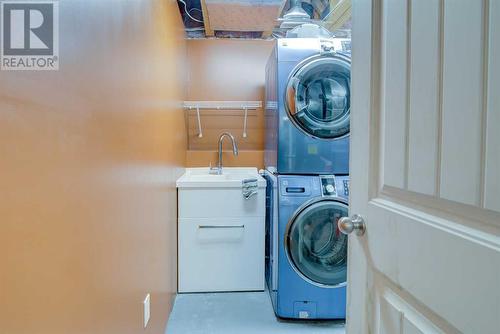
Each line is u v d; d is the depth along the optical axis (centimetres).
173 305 246
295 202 226
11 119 57
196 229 265
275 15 279
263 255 269
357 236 97
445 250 60
